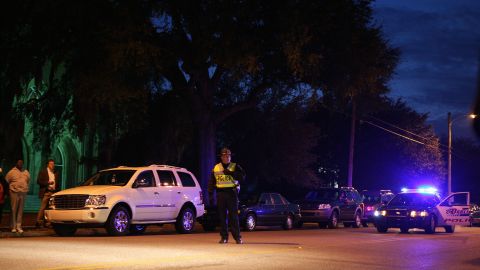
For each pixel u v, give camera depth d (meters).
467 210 27.20
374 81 32.00
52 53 28.09
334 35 30.09
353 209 33.62
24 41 27.45
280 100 45.78
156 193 21.38
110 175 21.25
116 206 19.84
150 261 11.81
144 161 34.00
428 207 26.00
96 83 26.39
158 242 16.42
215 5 26.98
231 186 16.09
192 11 27.83
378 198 36.31
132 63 26.97
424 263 13.01
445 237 22.27
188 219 22.81
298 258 12.95
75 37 27.25
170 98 33.22
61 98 29.48
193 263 11.65
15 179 19.70
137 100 29.14
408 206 26.16
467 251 16.06
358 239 19.48
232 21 27.44
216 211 25.88
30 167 37.00
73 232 20.70
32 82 34.75
